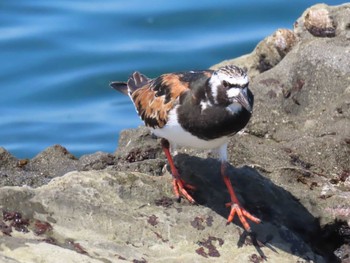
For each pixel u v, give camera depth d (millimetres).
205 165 12539
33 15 28641
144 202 11539
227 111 11477
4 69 26391
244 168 12617
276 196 12320
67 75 26250
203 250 11188
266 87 14992
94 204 11195
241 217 11617
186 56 26312
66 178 11453
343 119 14297
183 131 11828
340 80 14812
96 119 24641
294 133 14344
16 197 10945
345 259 12367
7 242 10414
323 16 15828
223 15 27812
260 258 11289
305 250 11609
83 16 28344
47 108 25406
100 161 14164
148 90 12516
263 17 27422
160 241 11125
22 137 24219
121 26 27922
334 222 12312
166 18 28016
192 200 11742
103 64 26406
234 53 26312
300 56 15148
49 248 10391
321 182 12992
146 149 14156
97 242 10805
